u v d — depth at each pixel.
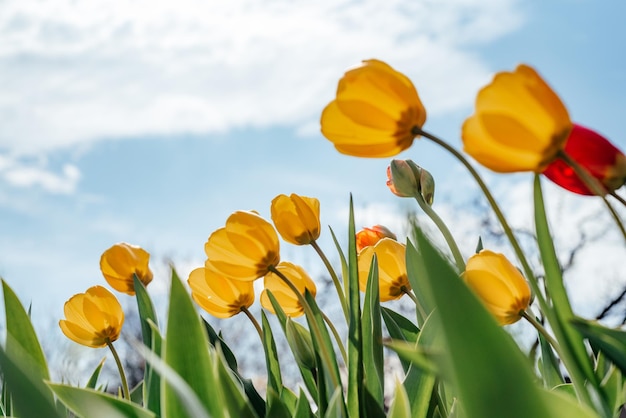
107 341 1.18
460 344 0.61
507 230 0.76
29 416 0.77
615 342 0.74
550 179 0.81
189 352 0.87
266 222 1.02
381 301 1.11
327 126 0.83
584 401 0.77
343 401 0.87
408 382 0.98
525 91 0.74
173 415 0.85
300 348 0.99
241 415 0.84
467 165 0.78
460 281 0.62
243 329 6.48
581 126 0.81
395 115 0.81
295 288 0.99
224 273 1.03
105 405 0.86
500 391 0.61
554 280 0.76
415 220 0.63
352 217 0.94
